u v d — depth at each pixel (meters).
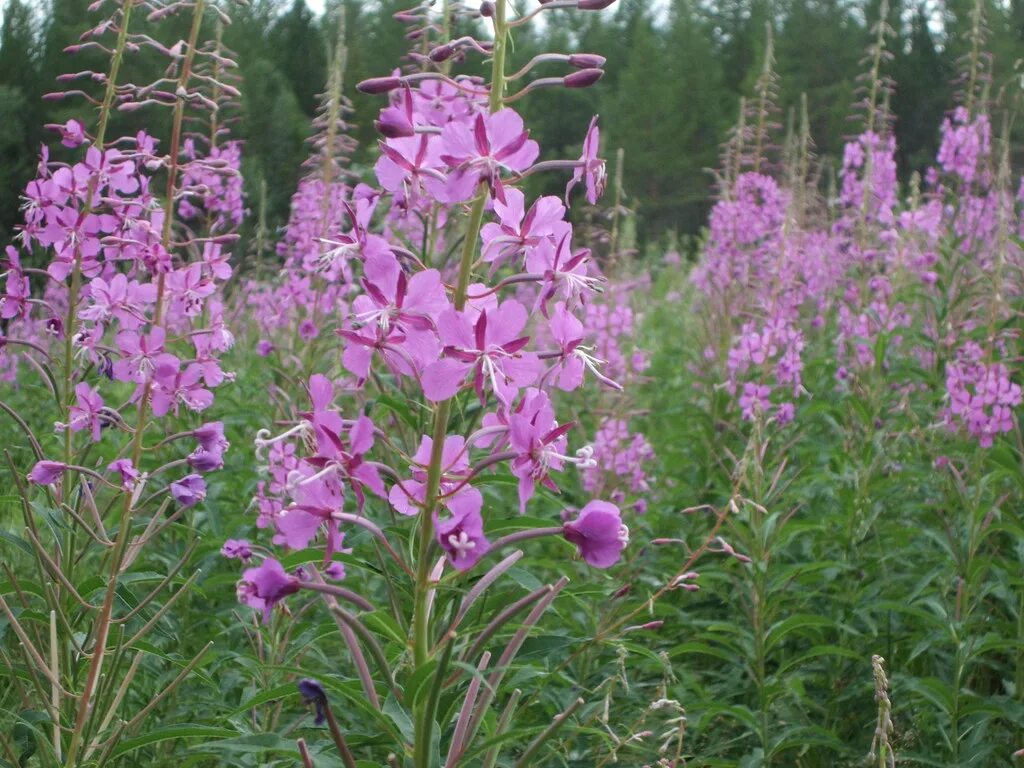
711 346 9.31
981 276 7.57
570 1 2.96
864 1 48.50
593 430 8.21
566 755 4.48
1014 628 5.28
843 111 42.69
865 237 8.78
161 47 4.38
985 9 9.38
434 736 2.84
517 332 2.78
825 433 8.30
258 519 4.82
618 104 48.03
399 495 3.04
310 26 22.66
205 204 6.84
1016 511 6.04
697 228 46.44
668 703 3.85
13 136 15.79
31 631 4.25
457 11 4.92
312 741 4.06
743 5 57.91
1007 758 5.06
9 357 9.05
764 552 5.15
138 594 4.97
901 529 5.97
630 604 5.99
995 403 5.86
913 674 5.78
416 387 4.29
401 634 3.04
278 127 16.94
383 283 2.81
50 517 3.93
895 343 8.36
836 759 5.41
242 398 8.08
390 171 2.87
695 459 7.73
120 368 4.09
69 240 4.27
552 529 2.78
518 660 3.14
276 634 4.41
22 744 4.09
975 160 9.07
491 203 3.11
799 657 4.91
